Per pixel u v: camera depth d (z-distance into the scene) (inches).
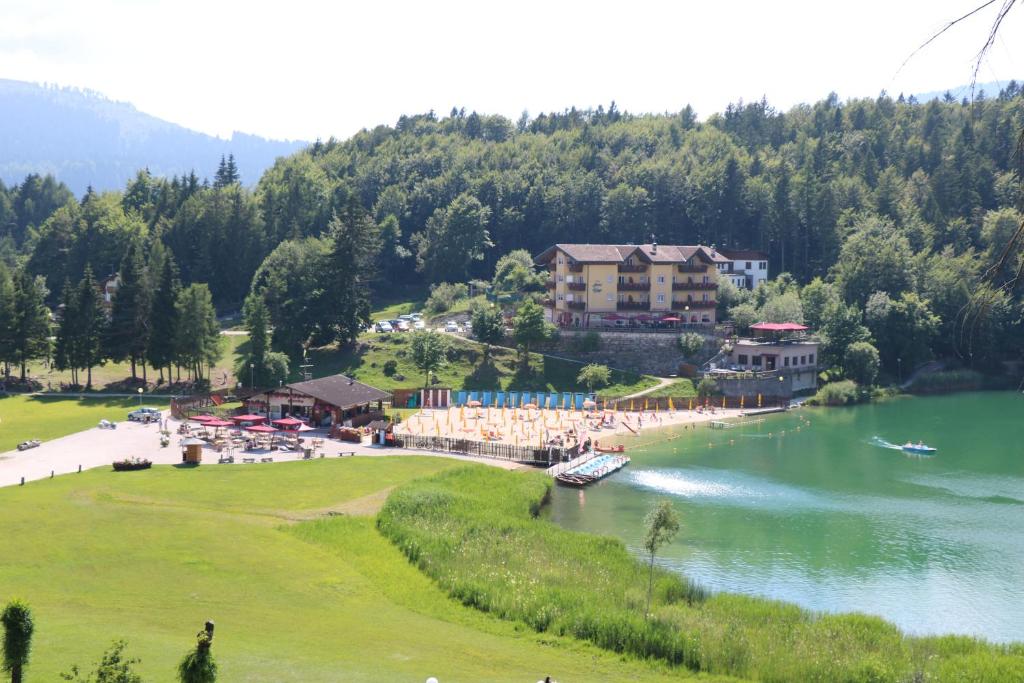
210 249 7519.7
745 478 3459.6
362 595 1951.3
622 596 1959.9
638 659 1674.5
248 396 4581.7
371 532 2428.6
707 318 6225.4
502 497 2888.8
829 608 2092.8
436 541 2277.3
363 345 5885.8
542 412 4845.0
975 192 7426.2
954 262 6441.9
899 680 1546.5
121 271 5305.1
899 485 3341.5
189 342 5157.5
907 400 5502.0
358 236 5930.1
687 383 5329.7
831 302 6230.3
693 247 6437.0
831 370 5782.5
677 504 3058.6
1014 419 4805.6
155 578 1958.7
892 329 6043.3
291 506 2711.6
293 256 6348.4
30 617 1191.6
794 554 2500.0
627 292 6102.4
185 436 3860.7
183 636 1601.9
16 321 5113.2
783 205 7765.8
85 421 4197.8
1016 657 1641.2
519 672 1562.5
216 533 2321.6
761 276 7524.6
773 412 5054.1
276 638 1643.7
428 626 1785.2
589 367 5290.4
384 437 3858.3
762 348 5516.7
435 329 6289.4
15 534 2219.5
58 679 1314.0
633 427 4554.6
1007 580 2297.0
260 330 5147.6
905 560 2452.0
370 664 1537.9
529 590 1952.5
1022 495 3189.0
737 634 1749.5
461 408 4918.8
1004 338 6166.3
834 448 4047.7
